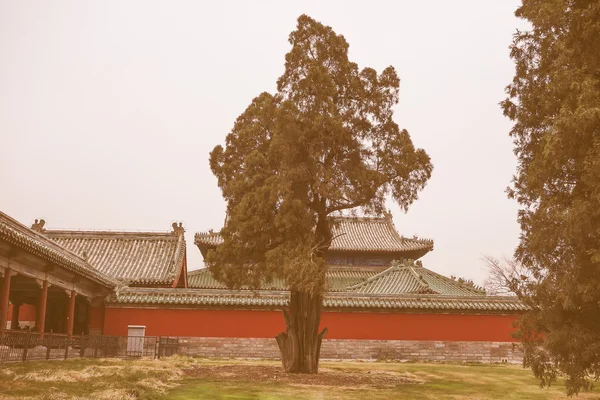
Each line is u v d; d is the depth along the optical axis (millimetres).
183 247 46062
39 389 14719
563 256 14938
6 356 20922
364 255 54156
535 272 16156
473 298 36531
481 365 33500
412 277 42500
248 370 24234
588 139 13352
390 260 54281
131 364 25344
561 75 14234
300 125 22641
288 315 24625
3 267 25078
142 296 35969
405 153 24203
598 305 14688
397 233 55688
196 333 35500
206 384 19094
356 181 23469
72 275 31781
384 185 24422
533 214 15977
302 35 24609
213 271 24938
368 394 18469
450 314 36406
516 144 17719
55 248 29547
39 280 28828
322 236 24297
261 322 35875
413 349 35750
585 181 13383
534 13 15352
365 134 24859
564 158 13961
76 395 14375
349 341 35719
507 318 36375
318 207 24250
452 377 25250
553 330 15180
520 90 17516
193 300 35719
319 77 23000
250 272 24672
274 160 23797
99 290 35562
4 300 25234
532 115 16938
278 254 21938
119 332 35438
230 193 25062
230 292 36500
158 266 43344
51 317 41094
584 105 13055
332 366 29391
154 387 17109
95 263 43562
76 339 27656
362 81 25156
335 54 24594
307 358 23875
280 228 22250
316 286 21594
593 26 13703
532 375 26875
